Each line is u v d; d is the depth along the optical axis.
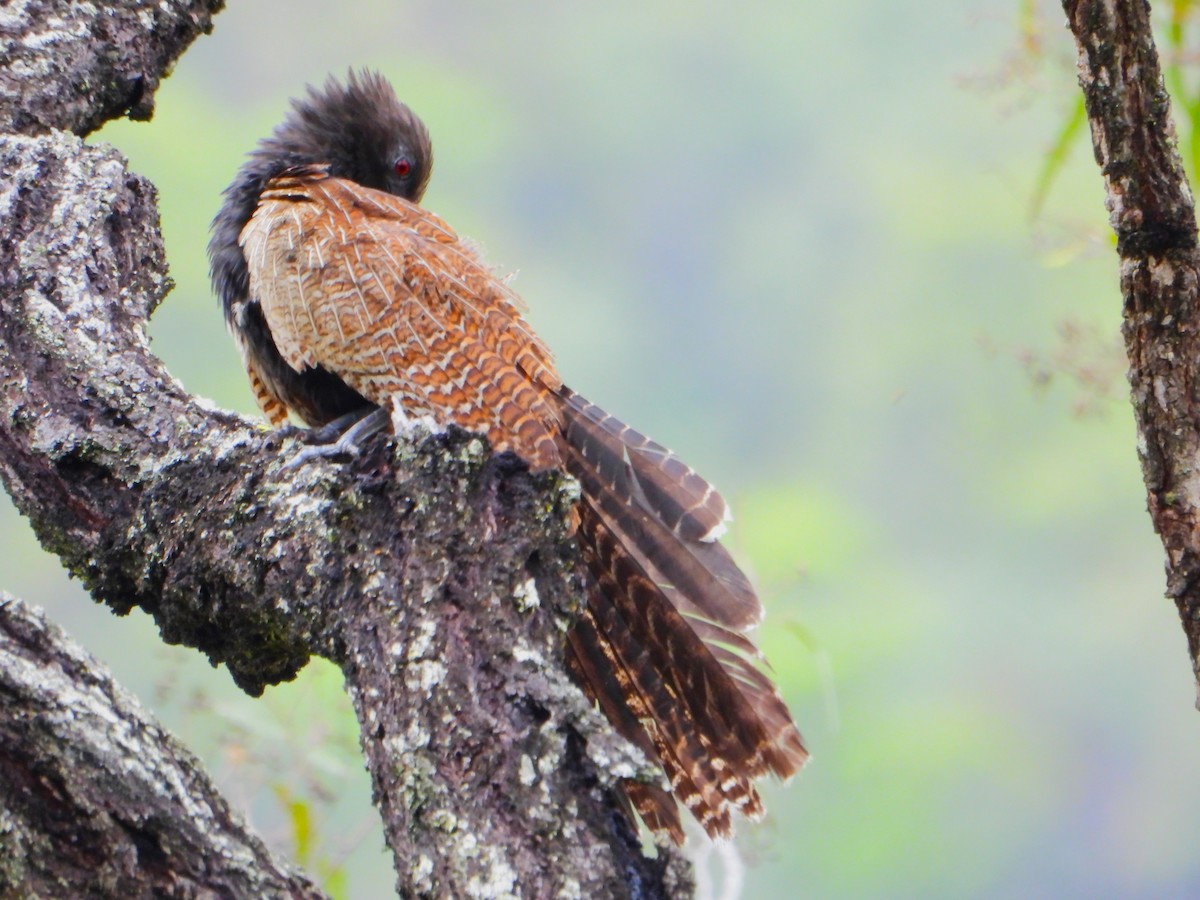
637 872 5.34
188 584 6.73
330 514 6.34
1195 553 6.28
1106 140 6.16
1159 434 6.31
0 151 8.36
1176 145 6.10
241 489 6.68
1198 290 6.19
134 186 8.55
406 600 5.92
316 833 9.01
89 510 7.24
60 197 8.21
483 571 5.92
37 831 5.29
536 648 5.87
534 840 5.33
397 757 5.59
